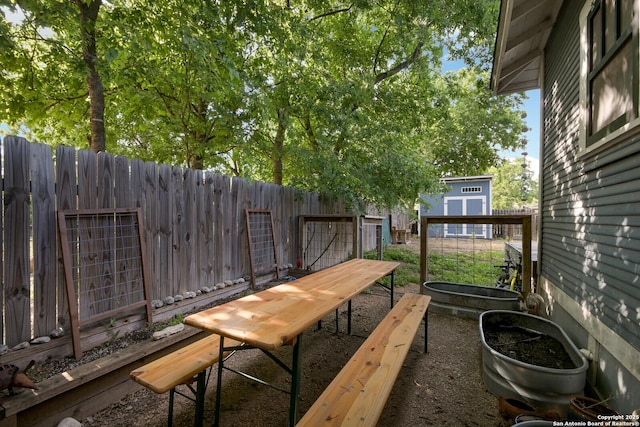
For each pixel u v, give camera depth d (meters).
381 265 3.24
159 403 2.08
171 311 3.18
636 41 1.66
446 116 7.61
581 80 2.47
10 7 2.16
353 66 6.70
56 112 4.31
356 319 3.71
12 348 2.05
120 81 3.78
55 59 3.61
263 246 4.68
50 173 2.30
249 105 4.55
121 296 2.73
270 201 4.91
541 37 3.80
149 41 3.42
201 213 3.69
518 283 4.52
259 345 1.27
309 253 5.77
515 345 2.57
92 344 2.43
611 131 1.96
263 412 1.98
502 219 3.99
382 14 6.71
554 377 1.87
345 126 5.61
